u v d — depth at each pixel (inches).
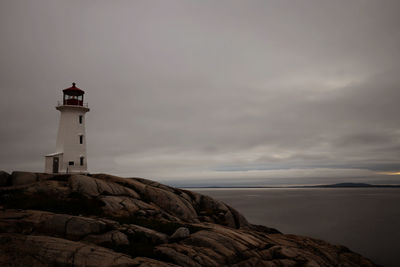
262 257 935.0
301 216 3567.9
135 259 687.7
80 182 1269.7
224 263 819.4
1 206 1021.2
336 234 2393.0
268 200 7426.2
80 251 655.8
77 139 1833.2
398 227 2741.1
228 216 1557.6
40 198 1129.4
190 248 834.2
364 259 1353.3
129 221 1018.7
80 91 1892.2
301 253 1060.5
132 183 1473.9
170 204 1396.4
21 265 593.9
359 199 7760.8
